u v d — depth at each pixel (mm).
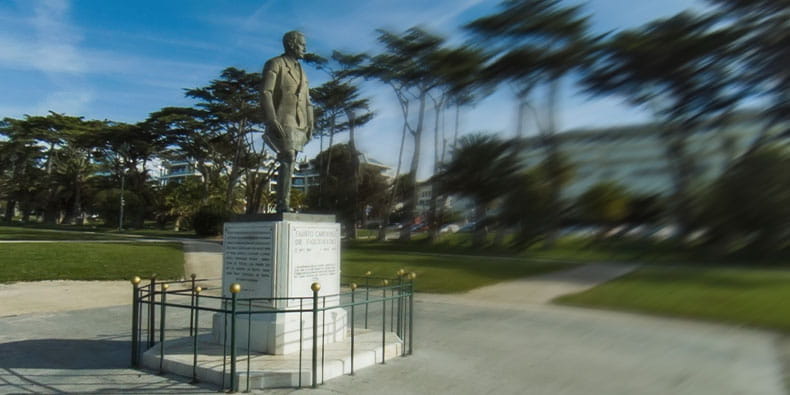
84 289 14695
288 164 7543
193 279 8344
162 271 19141
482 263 22906
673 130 32688
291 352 6727
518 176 37938
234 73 47594
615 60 32938
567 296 14312
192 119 51938
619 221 33625
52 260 19656
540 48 35750
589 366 7172
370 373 6496
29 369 6480
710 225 28641
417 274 19219
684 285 15469
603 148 35688
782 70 28562
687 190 31844
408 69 45719
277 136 7590
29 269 17406
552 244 34844
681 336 9258
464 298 14375
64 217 71000
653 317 11211
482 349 8078
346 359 6473
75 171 67188
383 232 51219
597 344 8602
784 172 27641
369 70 47562
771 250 25984
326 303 7363
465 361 7285
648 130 33906
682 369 7078
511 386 6156
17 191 67812
